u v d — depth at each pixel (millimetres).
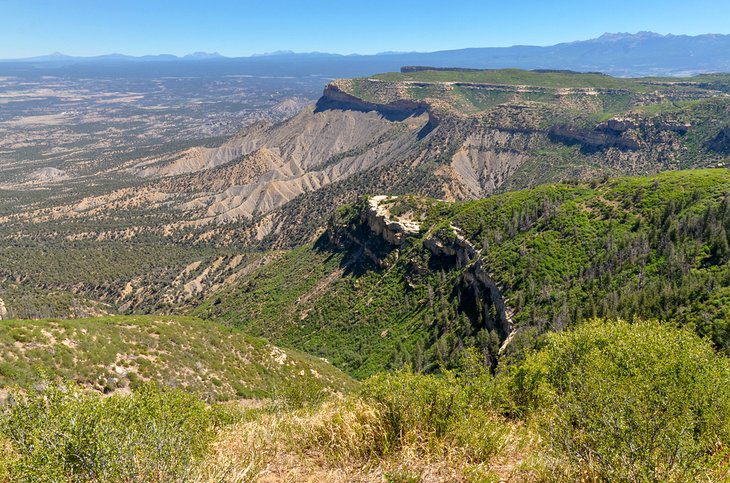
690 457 7680
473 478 7766
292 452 9789
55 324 31375
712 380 10938
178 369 34000
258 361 42125
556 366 15930
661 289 44875
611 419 8078
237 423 13664
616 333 16828
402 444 8945
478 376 16141
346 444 9266
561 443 8320
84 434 8125
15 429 8414
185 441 8969
